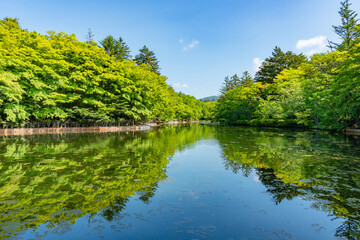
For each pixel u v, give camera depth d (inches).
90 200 197.8
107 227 151.2
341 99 864.9
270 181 262.2
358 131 914.1
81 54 1035.3
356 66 810.8
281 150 490.6
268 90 1811.0
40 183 241.9
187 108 3287.4
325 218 169.0
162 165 340.2
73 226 152.3
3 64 719.7
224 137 809.5
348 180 265.0
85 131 1037.2
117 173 287.3
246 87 2084.2
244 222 161.5
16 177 262.2
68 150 456.8
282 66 1883.6
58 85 917.2
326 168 323.6
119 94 1268.5
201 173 297.4
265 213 176.7
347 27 1402.6
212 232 146.3
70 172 288.2
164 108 1985.7
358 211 181.6
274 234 144.9
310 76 1466.5
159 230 147.7
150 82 1509.6
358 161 372.5
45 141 604.1
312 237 142.1
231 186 243.6
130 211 176.6
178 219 164.7
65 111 1025.5
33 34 927.7
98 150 463.5
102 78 1132.5
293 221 163.9
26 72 792.9
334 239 139.9
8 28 999.6
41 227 150.4
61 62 896.9
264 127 1600.6
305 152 463.5
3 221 157.9
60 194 211.2
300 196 214.1
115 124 1307.8
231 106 2263.8
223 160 385.4
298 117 1357.0
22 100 856.9
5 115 830.5
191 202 197.2
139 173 290.4
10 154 405.1
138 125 1430.9
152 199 202.8
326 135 877.8
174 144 595.5
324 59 1232.2
